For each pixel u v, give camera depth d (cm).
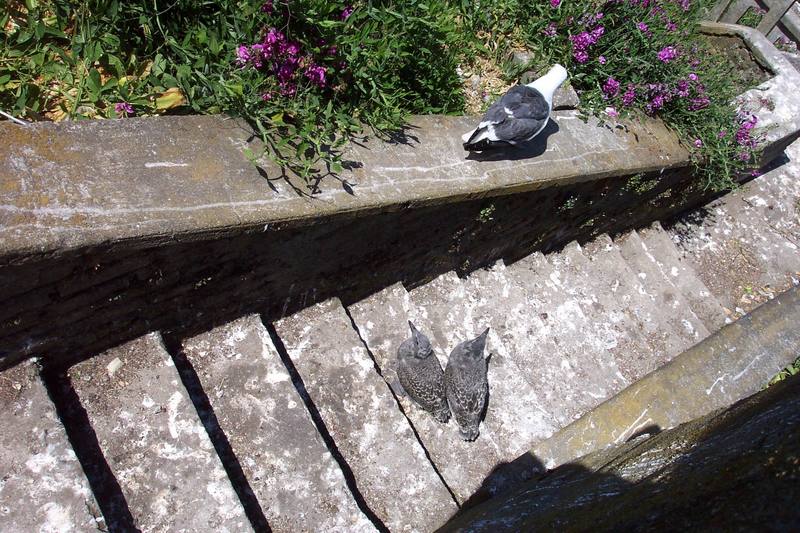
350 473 311
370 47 326
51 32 275
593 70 468
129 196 233
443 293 424
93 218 221
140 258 240
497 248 447
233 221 249
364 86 334
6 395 243
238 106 281
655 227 622
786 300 454
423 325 395
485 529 239
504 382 394
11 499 226
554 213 452
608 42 468
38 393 247
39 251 207
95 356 273
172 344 301
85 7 283
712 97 519
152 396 273
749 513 135
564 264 518
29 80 271
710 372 390
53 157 227
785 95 589
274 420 297
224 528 253
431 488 318
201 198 248
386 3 360
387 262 365
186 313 289
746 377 393
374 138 324
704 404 373
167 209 238
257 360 311
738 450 161
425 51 359
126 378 274
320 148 297
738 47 618
